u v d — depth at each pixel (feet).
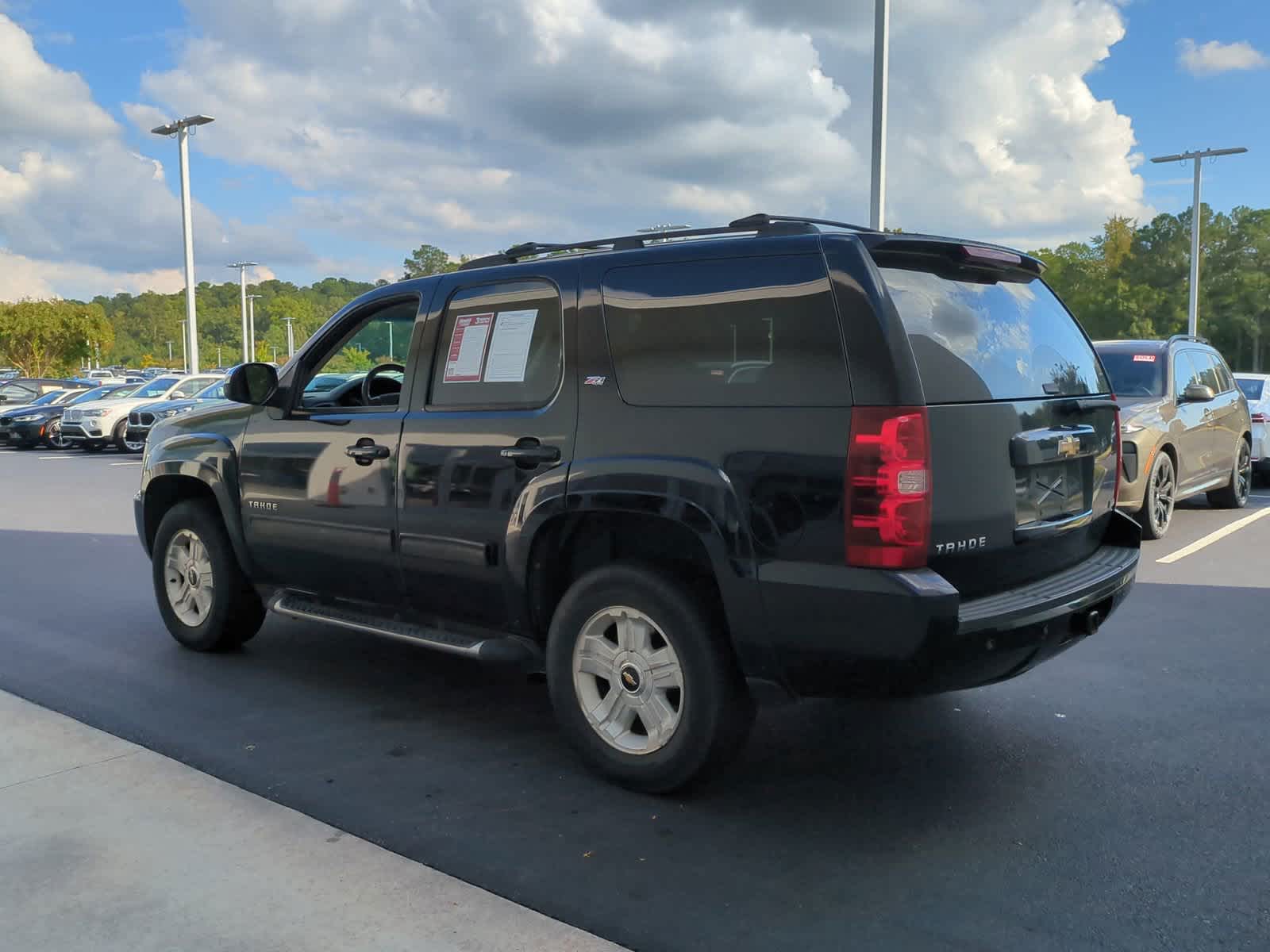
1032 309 13.43
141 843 11.09
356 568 15.57
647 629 12.25
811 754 13.73
